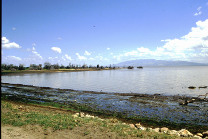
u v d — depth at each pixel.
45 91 42.31
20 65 179.88
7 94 37.44
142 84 60.62
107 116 21.34
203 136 14.70
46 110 22.16
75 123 14.19
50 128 12.85
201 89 47.16
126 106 26.42
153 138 11.48
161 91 43.94
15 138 10.73
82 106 26.39
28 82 70.00
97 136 11.53
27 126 13.07
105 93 39.19
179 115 21.69
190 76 99.19
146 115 21.73
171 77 93.12
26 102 28.94
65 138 11.16
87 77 100.44
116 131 12.56
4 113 16.55
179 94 38.97
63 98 33.00
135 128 14.45
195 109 24.53
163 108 25.16
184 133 14.16
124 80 78.19
